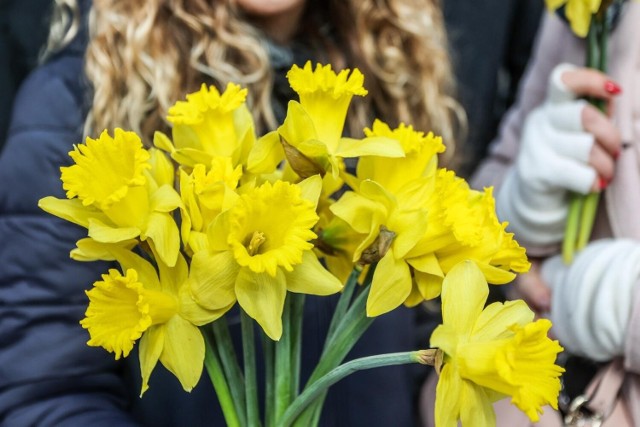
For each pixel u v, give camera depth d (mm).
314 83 931
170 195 916
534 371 891
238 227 895
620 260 1242
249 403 955
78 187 900
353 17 1284
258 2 1213
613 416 1254
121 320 913
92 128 1182
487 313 921
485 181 1483
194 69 1196
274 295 911
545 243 1336
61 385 1169
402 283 925
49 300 1166
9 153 1188
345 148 935
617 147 1281
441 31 1350
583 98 1313
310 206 906
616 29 1302
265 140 933
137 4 1189
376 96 1290
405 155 937
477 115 1862
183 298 920
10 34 1709
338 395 1229
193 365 921
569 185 1282
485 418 912
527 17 1938
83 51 1229
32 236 1167
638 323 1211
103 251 920
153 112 1189
